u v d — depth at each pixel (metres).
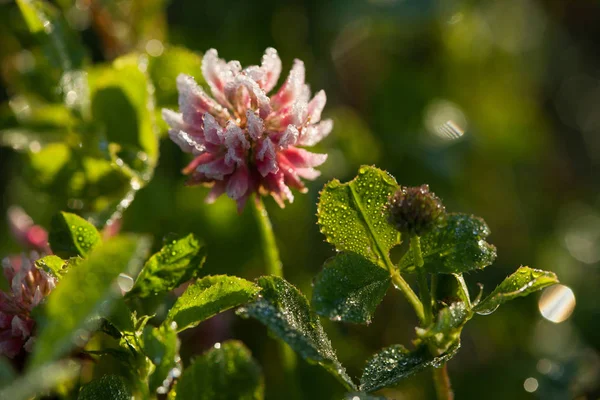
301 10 0.39
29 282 0.23
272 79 0.25
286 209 0.32
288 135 0.24
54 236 0.23
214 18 0.39
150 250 0.28
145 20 0.33
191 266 0.23
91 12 0.32
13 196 0.35
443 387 0.23
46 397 0.23
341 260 0.22
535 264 0.39
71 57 0.29
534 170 0.45
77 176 0.29
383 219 0.23
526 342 0.32
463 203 0.38
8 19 0.31
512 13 0.48
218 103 0.25
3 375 0.19
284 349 0.26
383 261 0.23
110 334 0.22
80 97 0.29
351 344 0.29
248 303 0.22
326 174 0.33
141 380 0.22
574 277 0.40
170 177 0.31
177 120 0.24
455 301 0.22
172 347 0.21
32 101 0.30
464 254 0.22
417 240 0.22
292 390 0.26
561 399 0.29
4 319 0.22
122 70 0.28
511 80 0.46
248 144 0.24
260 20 0.39
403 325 0.32
